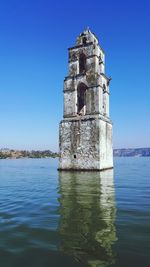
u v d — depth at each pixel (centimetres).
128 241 710
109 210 1099
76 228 835
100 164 3009
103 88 3503
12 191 1738
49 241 716
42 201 1320
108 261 583
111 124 3566
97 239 729
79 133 3139
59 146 3262
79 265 566
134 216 994
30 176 2981
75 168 3123
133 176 2761
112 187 1822
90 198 1391
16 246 681
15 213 1059
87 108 3203
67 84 3372
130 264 566
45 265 567
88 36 3431
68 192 1600
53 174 2952
